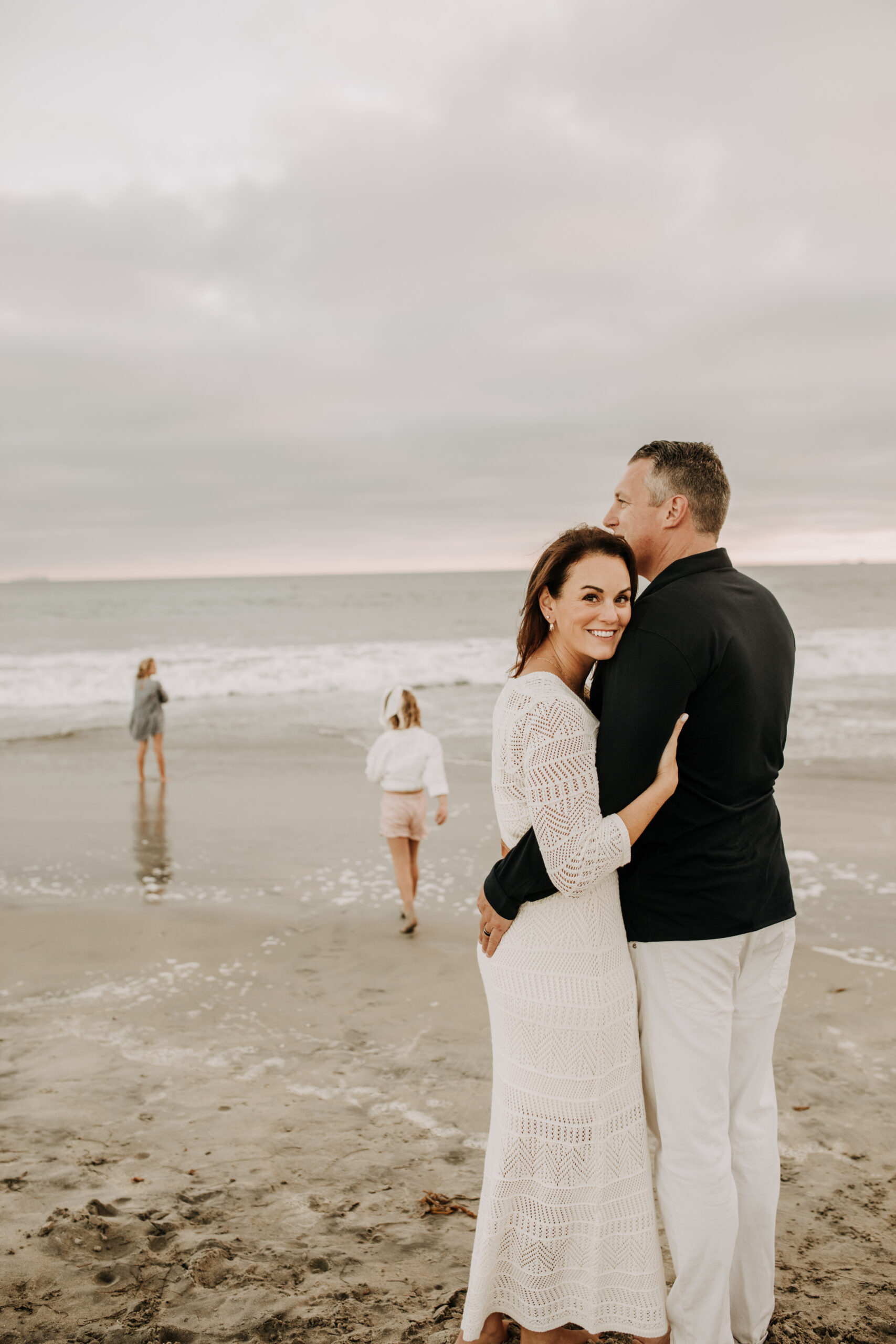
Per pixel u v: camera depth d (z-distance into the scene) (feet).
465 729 44.83
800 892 20.27
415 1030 14.11
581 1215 6.37
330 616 163.32
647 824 5.91
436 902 21.20
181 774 37.55
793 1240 8.30
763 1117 6.66
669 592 6.15
